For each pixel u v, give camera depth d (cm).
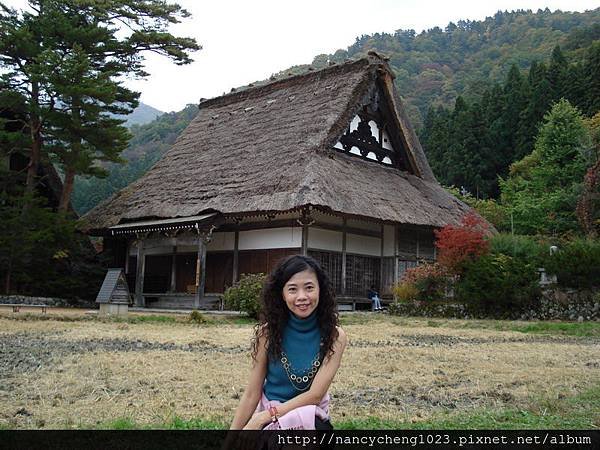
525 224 3136
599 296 1464
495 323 1370
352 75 2228
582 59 5119
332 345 269
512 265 1574
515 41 8612
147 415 416
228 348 831
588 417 429
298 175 1764
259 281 1420
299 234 1808
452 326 1329
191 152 2408
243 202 1759
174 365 643
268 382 274
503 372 650
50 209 1920
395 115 2314
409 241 2164
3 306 1580
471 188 4388
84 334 974
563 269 1513
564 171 3166
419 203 2122
